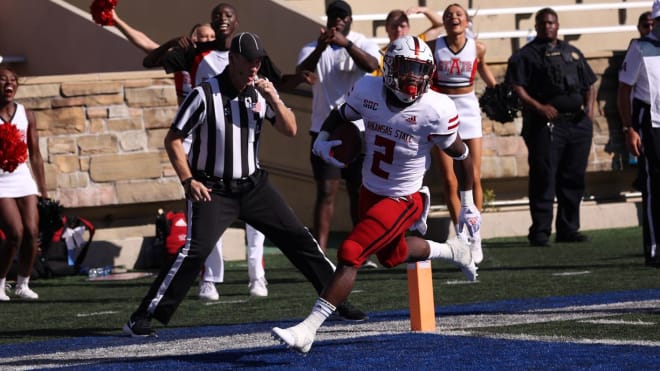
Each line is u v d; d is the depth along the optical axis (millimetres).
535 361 19281
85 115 45375
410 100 21078
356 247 20766
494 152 50312
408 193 21797
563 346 20797
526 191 52469
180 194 46094
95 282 40594
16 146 34938
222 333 25750
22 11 55000
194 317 29578
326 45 34562
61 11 54125
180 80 34062
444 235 47312
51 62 54406
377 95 21406
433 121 21312
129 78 45812
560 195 46844
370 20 55531
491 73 47719
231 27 31906
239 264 44406
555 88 45562
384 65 21047
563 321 24453
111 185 45500
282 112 25578
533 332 22906
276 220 26047
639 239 46250
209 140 25391
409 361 19781
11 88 36625
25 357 23078
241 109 25484
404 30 40250
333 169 38031
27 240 36219
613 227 52031
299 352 20234
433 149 38000
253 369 19703
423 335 23125
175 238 41500
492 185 51656
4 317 31453
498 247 45500
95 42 53375
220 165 25469
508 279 34750
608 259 39281
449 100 21516
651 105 35094
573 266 37594
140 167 45750
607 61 52281
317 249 26375
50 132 45125
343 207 51781
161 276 25734
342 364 19781
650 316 24734
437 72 36969
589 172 52250
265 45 51656
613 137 52250
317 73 37750
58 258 42469
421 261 23688
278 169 52156
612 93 52312
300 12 50656
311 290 34906
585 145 46594
